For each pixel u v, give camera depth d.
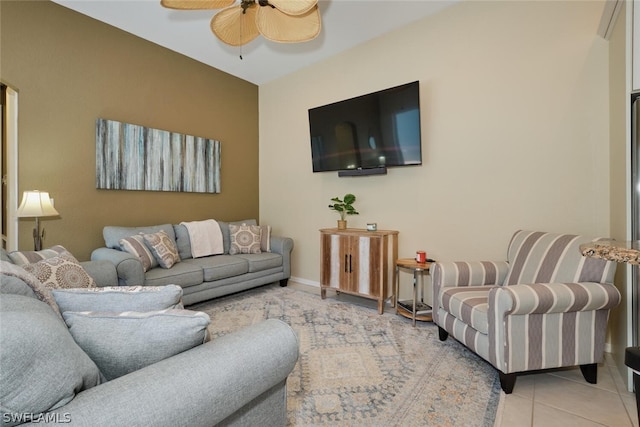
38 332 0.62
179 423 0.71
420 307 2.84
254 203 4.60
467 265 2.35
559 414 1.54
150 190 3.43
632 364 0.97
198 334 0.88
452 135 2.88
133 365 0.85
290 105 4.23
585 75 2.27
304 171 4.11
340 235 3.23
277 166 4.43
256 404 1.03
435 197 2.99
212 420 0.79
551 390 1.74
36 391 0.60
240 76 4.32
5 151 2.66
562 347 1.73
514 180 2.57
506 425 1.46
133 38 3.29
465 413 1.54
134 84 3.30
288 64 3.97
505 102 2.60
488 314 1.76
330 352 2.16
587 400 1.65
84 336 0.85
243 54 3.73
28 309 0.78
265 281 3.59
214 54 3.73
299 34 2.29
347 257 3.18
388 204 3.32
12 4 2.55
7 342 0.58
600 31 2.15
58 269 1.64
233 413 0.93
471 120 2.77
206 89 3.97
